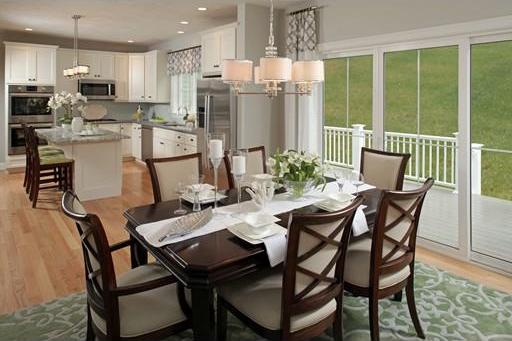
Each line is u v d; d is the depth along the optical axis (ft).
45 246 12.59
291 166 8.73
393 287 7.40
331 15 14.90
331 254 6.11
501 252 11.21
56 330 8.05
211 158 8.41
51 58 25.29
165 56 27.76
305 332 6.02
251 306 6.22
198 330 5.80
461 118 11.48
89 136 18.52
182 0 16.37
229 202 8.81
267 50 8.85
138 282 6.74
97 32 24.26
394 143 13.51
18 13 19.11
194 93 25.80
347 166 15.14
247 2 16.34
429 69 12.26
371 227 7.97
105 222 14.97
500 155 10.94
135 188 20.76
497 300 9.23
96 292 6.05
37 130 21.11
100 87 27.91
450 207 12.22
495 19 10.33
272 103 17.74
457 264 11.46
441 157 12.30
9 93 23.89
